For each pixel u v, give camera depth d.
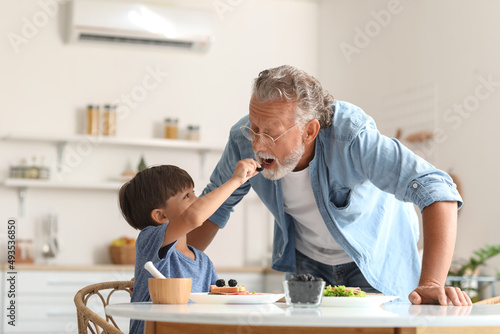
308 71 5.16
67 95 4.62
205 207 1.45
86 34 4.55
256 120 1.63
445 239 1.47
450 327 1.08
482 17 3.75
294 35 5.14
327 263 1.98
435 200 1.49
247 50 5.02
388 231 1.90
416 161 1.59
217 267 4.32
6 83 4.52
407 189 1.57
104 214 4.61
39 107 4.56
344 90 4.96
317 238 1.95
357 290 1.36
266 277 4.39
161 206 1.71
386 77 4.55
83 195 4.59
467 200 3.81
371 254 1.83
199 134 4.76
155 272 1.30
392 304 1.39
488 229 3.63
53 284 4.00
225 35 4.99
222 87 4.94
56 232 4.48
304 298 1.20
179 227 1.45
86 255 4.55
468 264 3.49
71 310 4.02
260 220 4.92
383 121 4.57
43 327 3.96
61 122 4.59
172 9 4.63
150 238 1.49
